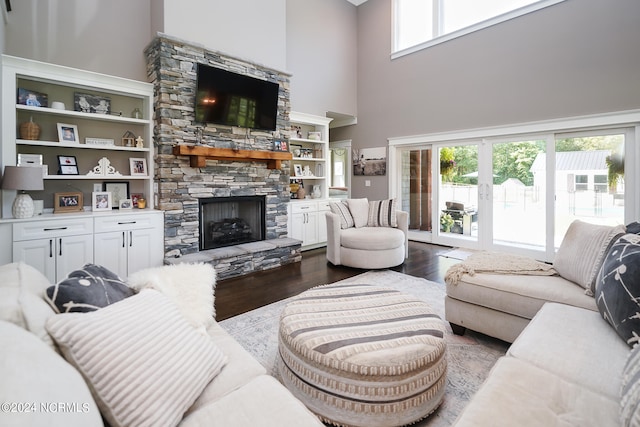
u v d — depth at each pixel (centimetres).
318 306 182
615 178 401
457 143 543
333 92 631
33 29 324
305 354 146
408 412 139
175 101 366
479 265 237
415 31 603
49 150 336
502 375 116
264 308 286
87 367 86
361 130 674
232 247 414
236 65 416
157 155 366
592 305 175
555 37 434
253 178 446
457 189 548
